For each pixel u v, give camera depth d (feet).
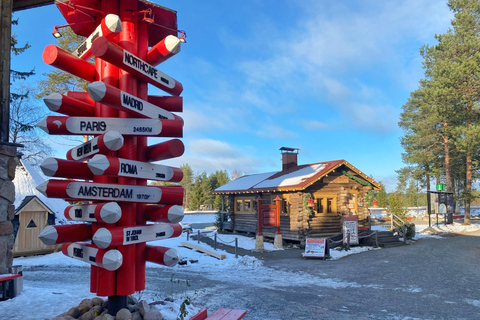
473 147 88.07
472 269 39.32
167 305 16.57
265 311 23.18
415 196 192.54
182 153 14.42
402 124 122.01
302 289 30.45
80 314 15.19
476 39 84.99
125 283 13.75
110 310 14.35
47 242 12.89
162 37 17.52
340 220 61.52
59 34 16.26
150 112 14.74
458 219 113.80
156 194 14.71
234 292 28.53
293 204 60.13
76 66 14.12
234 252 53.83
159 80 15.52
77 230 13.85
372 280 34.65
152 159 15.25
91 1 14.88
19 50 80.02
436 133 101.04
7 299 21.20
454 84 85.51
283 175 70.90
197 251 52.65
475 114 88.48
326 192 61.87
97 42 12.41
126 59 13.41
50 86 82.12
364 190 64.64
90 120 13.48
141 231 13.85
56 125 13.07
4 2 20.01
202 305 24.14
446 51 88.38
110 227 13.47
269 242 63.41
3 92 19.44
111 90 12.36
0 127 19.11
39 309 19.07
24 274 35.06
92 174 13.74
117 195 13.43
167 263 14.29
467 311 24.23
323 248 47.83
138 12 14.88
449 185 97.40
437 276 36.22
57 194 12.48
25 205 46.96
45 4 24.12
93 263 13.26
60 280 31.55
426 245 57.11
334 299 27.02
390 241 60.85
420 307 25.11
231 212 79.87
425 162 106.32
